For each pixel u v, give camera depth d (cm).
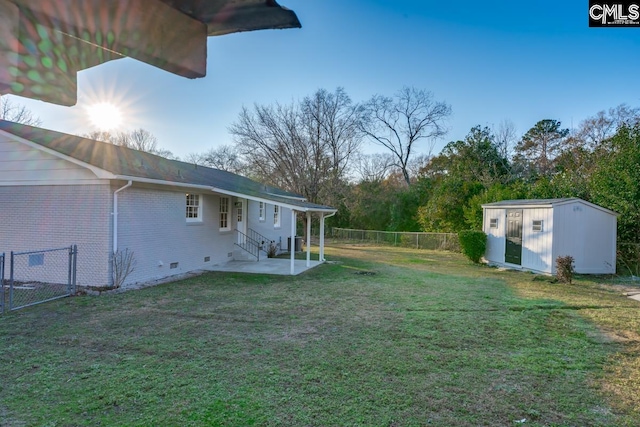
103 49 95
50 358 452
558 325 611
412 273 1178
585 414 337
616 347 510
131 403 345
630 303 776
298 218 2609
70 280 809
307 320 625
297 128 2528
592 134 2520
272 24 98
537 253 1214
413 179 3016
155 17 90
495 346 509
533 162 2730
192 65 96
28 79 89
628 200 1230
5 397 355
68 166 877
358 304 743
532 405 351
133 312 667
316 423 315
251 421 316
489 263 1451
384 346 503
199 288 888
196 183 1098
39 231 902
